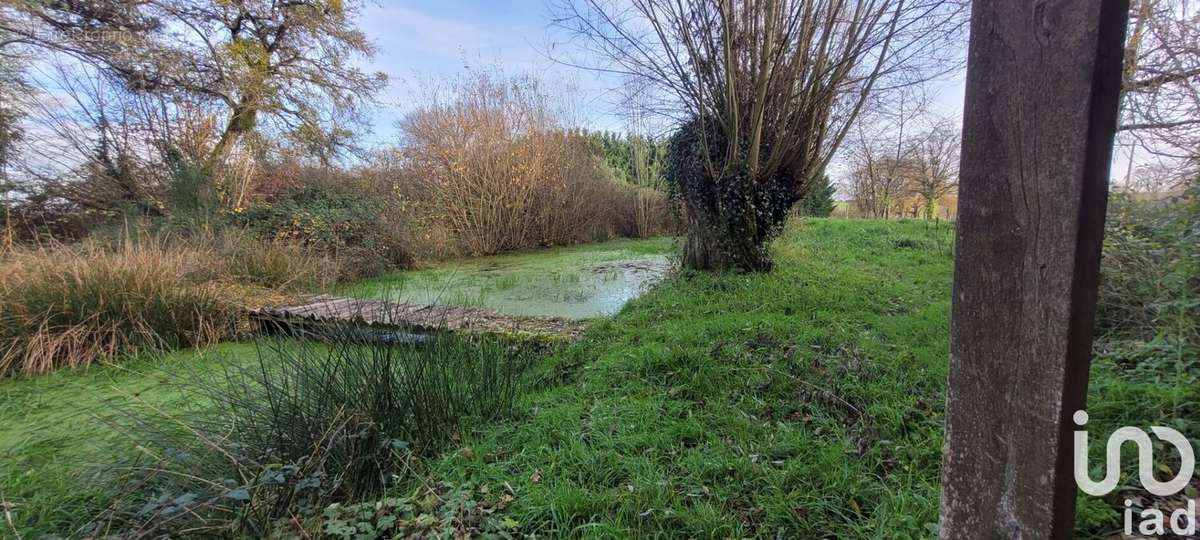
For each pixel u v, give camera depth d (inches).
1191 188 94.5
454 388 104.2
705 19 202.1
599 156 580.7
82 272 159.8
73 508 75.2
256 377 96.7
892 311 154.8
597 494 70.2
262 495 66.4
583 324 165.0
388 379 94.7
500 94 447.2
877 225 438.3
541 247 484.1
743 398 98.0
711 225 227.8
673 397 102.0
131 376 139.4
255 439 83.0
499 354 127.0
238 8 312.7
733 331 131.6
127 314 157.2
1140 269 102.4
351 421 84.1
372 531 63.9
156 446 83.7
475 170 432.8
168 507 60.4
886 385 97.7
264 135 333.4
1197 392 75.3
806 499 67.1
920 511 61.5
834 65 197.9
